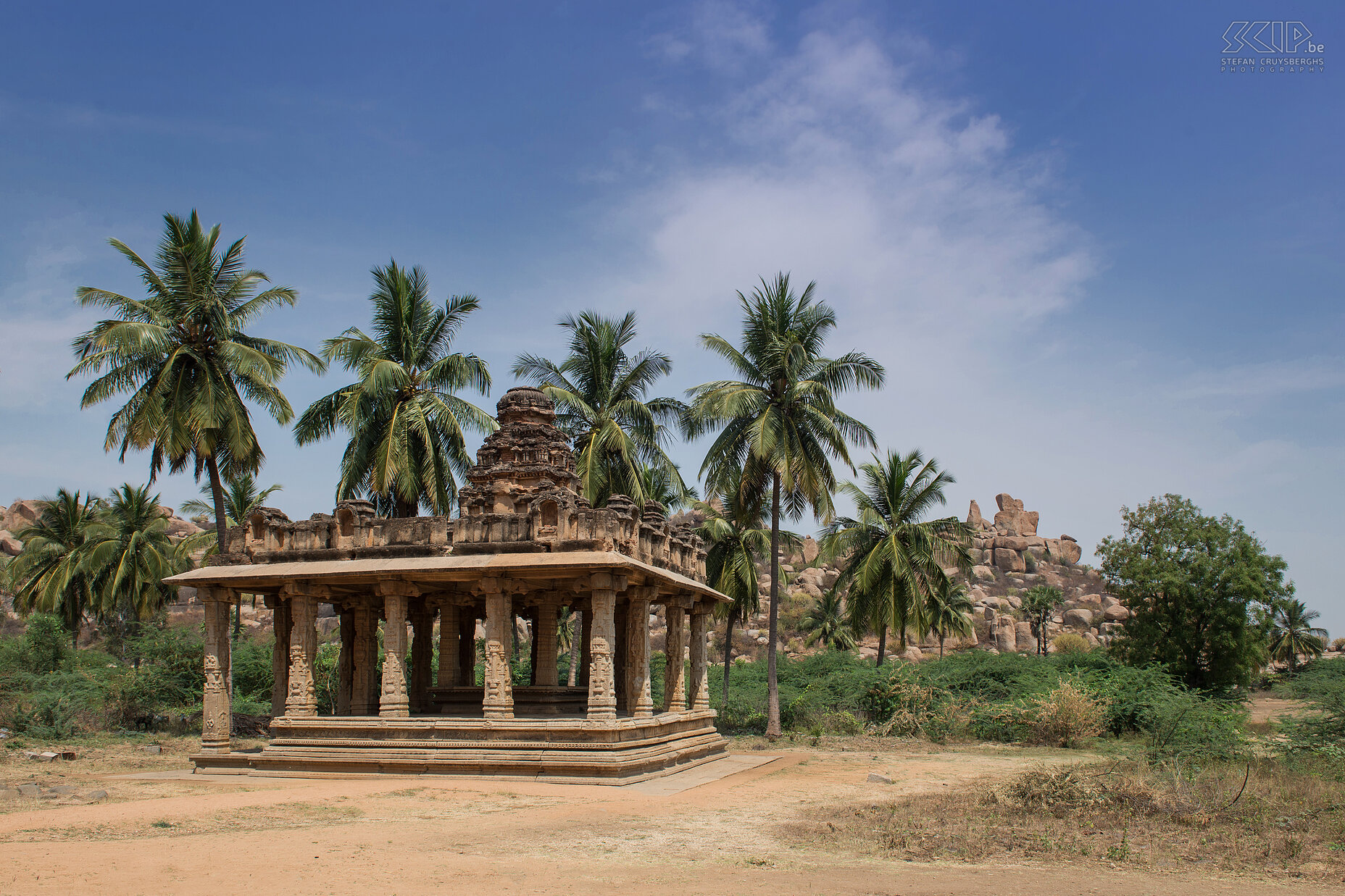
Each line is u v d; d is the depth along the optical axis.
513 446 28.06
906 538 43.94
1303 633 87.25
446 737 22.84
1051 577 127.19
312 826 14.92
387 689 23.52
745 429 36.03
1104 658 43.41
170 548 52.06
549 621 26.88
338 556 24.78
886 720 39.78
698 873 11.97
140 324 30.41
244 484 47.16
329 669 43.69
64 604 54.12
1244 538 44.59
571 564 22.19
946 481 44.59
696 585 28.38
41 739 31.48
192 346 32.62
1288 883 11.73
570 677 39.88
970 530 44.91
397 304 34.47
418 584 25.30
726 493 38.69
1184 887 11.45
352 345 33.69
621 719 23.70
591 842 14.05
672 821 16.19
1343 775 20.94
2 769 24.73
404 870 11.59
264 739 34.50
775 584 36.84
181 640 43.91
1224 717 28.28
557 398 36.06
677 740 26.58
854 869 12.36
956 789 21.16
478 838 14.09
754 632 93.94
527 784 20.56
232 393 33.03
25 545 56.16
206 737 24.36
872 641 98.75
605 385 37.41
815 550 112.81
